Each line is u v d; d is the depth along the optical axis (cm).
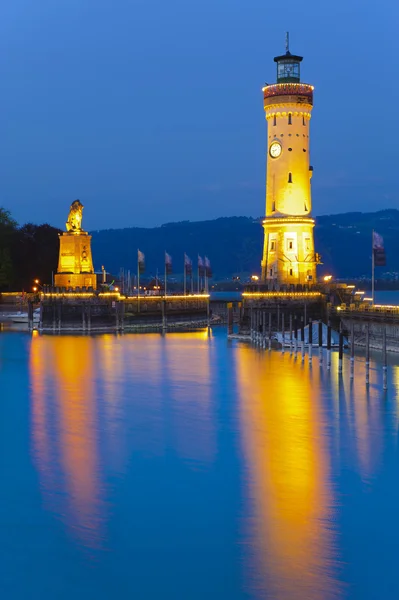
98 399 10431
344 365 13412
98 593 4847
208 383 11731
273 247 19950
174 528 5694
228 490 6456
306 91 19875
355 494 6362
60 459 7381
